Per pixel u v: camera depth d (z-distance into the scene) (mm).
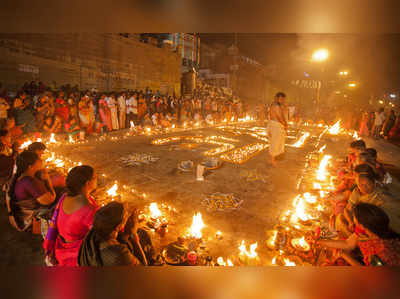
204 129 15156
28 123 9516
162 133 13008
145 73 19250
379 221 2135
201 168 5805
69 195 2414
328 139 12836
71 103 10953
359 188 3195
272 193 5098
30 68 11875
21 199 3248
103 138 10812
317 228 3127
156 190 5156
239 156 8102
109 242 1980
